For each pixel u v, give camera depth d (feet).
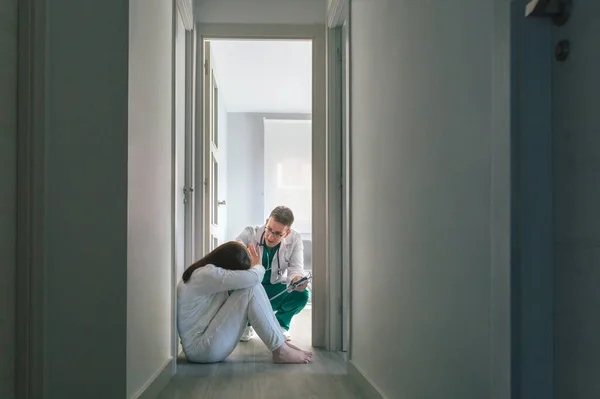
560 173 3.35
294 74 20.48
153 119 9.01
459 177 4.82
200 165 13.82
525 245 3.44
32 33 6.52
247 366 11.51
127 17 7.13
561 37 3.34
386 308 7.65
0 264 5.99
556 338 3.40
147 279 8.52
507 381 3.55
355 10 10.29
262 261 14.65
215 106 17.13
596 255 2.99
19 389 6.40
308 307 20.68
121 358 7.04
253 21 13.70
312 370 11.10
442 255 5.28
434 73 5.53
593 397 3.01
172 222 11.03
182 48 12.78
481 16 4.33
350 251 10.64
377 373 8.22
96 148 7.05
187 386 9.82
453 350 4.96
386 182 7.67
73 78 7.05
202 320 11.80
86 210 7.03
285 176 25.55
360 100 9.71
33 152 6.53
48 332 6.84
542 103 3.45
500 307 3.67
